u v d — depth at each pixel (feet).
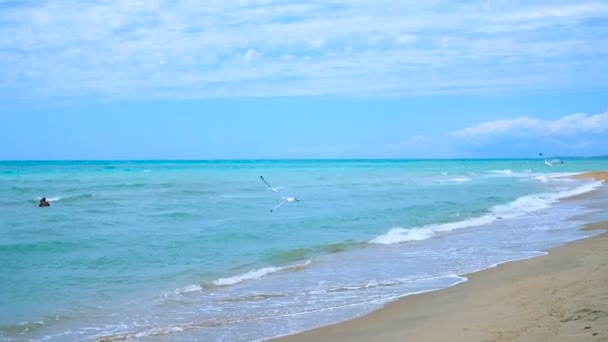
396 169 385.50
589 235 69.15
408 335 31.27
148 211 101.04
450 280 46.96
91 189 155.63
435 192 147.74
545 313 31.91
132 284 47.55
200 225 82.43
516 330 29.35
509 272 48.44
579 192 147.23
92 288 46.14
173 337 33.88
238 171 327.06
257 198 129.08
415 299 40.68
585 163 538.47
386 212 98.73
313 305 40.32
